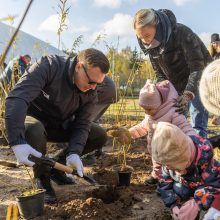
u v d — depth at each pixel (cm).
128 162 421
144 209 293
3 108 466
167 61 364
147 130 336
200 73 337
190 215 227
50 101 309
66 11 316
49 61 296
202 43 370
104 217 271
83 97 313
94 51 283
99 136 358
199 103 394
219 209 218
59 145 502
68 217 271
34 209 272
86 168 402
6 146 500
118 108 430
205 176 228
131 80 420
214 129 651
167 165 222
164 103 317
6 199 311
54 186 347
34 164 265
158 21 328
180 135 216
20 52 486
